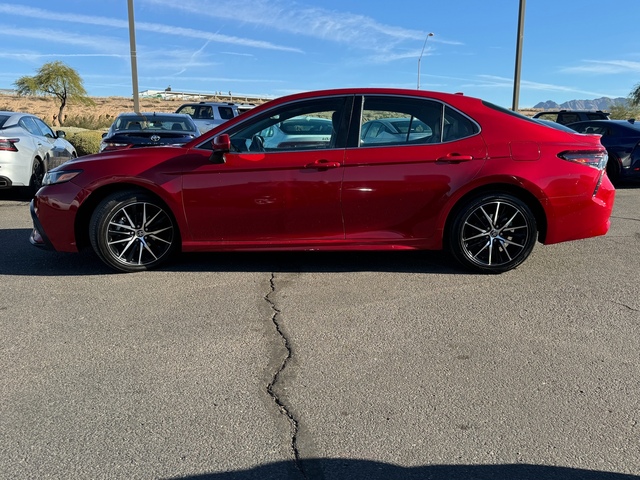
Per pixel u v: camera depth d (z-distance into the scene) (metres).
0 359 3.38
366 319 3.98
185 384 3.09
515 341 3.61
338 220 4.83
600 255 5.60
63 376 3.18
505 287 4.64
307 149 4.80
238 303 4.30
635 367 3.25
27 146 8.84
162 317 4.03
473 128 4.83
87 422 2.72
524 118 4.93
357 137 4.81
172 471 2.37
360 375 3.17
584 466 2.38
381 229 4.88
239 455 2.47
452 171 4.73
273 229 4.86
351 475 2.33
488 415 2.76
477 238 4.90
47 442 2.57
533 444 2.53
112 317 4.03
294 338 3.67
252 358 3.39
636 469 2.36
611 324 3.87
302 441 2.57
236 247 4.91
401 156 4.75
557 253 5.67
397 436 2.60
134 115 10.38
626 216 7.70
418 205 4.80
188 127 10.46
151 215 4.99
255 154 4.79
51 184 4.94
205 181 4.78
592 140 4.95
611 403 2.87
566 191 4.77
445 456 2.45
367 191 4.75
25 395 2.97
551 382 3.08
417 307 4.20
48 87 33.28
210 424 2.71
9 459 2.44
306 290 4.60
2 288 4.67
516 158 4.74
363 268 5.20
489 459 2.43
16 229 6.94
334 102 4.89
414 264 5.32
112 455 2.47
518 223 4.88
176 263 5.39
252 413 2.80
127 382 3.11
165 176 4.80
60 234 4.95
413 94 4.90
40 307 4.23
